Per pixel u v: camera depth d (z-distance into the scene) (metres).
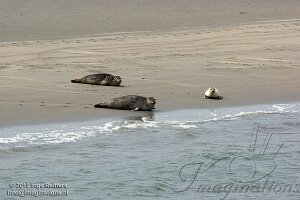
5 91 65.31
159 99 65.81
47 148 49.50
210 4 134.62
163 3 130.25
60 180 44.09
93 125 55.53
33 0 121.12
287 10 136.12
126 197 42.28
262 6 138.25
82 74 75.38
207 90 67.50
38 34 99.75
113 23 111.31
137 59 85.94
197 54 91.19
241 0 141.75
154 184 44.72
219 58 89.06
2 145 49.12
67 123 55.44
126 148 51.25
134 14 119.44
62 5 120.06
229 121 60.47
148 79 74.62
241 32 111.00
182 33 107.38
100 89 68.31
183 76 77.06
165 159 49.66
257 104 67.06
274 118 62.53
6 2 118.00
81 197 41.66
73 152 49.25
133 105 61.22
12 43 93.12
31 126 53.88
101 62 83.12
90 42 96.44
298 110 65.75
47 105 60.62
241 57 90.44
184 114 61.34
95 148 50.53
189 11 126.38
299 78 79.31
